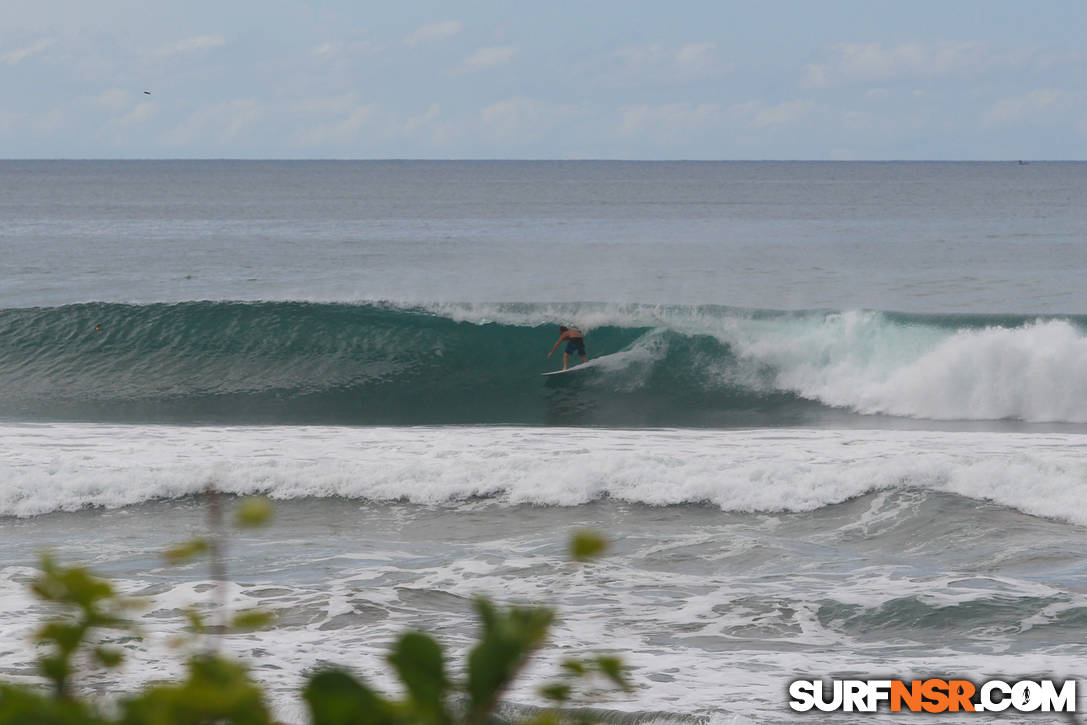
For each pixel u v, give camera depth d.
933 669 26.83
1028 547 39.66
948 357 78.38
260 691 2.56
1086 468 47.06
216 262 165.38
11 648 26.09
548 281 135.62
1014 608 32.34
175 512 45.50
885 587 34.78
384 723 2.39
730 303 117.44
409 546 40.59
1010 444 58.06
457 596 34.00
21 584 34.28
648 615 32.16
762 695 24.45
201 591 33.72
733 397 84.44
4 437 59.12
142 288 132.62
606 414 78.12
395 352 92.69
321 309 97.81
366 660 26.66
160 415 77.19
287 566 37.19
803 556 38.97
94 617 2.83
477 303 98.81
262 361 91.50
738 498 46.47
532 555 39.06
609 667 3.00
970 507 44.62
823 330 88.25
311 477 48.47
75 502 46.31
